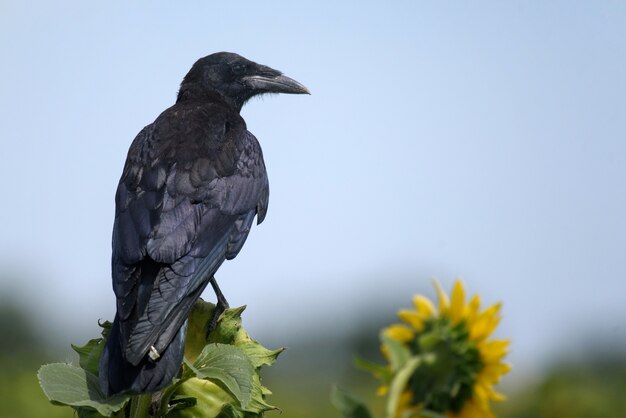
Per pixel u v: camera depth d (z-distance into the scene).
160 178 10.75
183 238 10.20
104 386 7.48
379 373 4.17
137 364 7.84
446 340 4.30
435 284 4.44
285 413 21.17
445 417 4.12
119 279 9.56
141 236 9.98
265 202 12.16
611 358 17.83
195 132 11.63
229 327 8.47
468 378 4.31
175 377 7.84
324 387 21.91
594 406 17.28
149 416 7.74
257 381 8.02
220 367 7.52
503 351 4.31
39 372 7.33
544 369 17.92
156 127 11.65
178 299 9.30
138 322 8.63
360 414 4.08
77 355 8.88
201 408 7.68
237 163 11.67
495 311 4.36
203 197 10.84
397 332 4.38
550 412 17.41
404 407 4.32
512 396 17.88
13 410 15.06
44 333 19.89
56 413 15.18
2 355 18.64
